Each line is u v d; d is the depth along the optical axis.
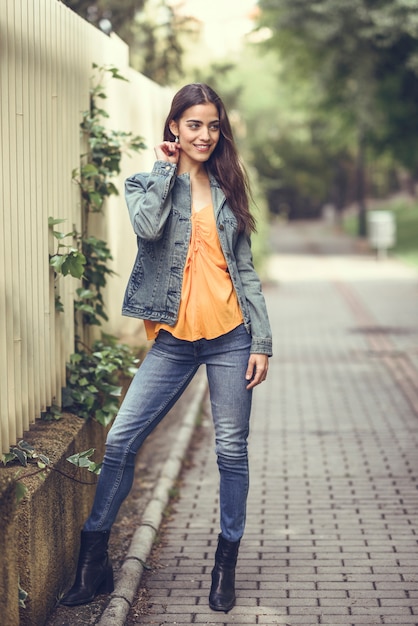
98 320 5.27
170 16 12.09
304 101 31.27
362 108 24.14
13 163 3.76
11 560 3.22
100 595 4.13
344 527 5.18
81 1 9.80
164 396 3.96
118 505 4.04
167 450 6.80
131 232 7.07
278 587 4.34
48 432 4.23
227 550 4.11
